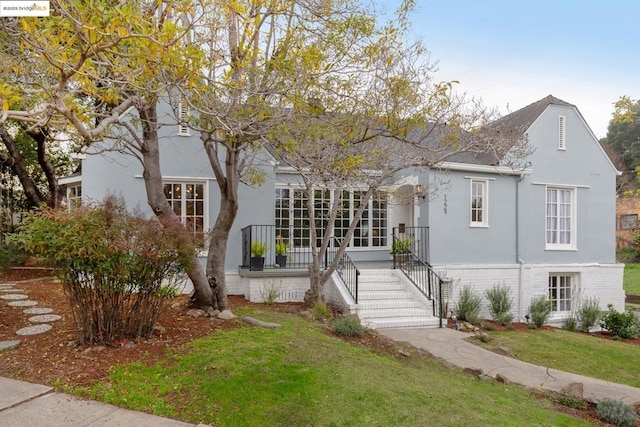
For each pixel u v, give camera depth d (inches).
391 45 283.3
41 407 154.0
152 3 209.8
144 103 249.3
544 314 470.0
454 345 313.0
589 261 557.6
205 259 413.7
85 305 206.7
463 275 484.7
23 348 207.5
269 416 155.9
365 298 402.6
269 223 450.9
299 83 234.7
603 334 474.6
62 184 543.8
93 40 143.4
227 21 212.2
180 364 191.5
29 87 226.1
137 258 208.7
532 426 170.6
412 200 505.4
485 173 507.8
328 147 295.0
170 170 418.9
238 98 223.0
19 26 211.9
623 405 198.4
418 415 163.9
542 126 535.2
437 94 292.7
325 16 255.1
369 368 215.3
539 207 533.0
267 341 231.8
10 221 659.4
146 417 152.0
